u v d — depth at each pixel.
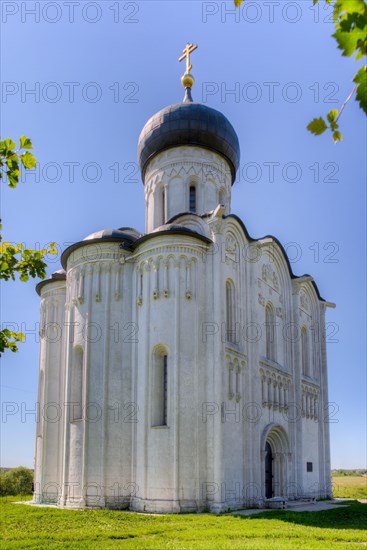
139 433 26.47
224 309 27.73
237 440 27.48
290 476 32.78
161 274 27.64
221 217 28.62
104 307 28.58
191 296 27.19
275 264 36.06
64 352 31.25
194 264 27.81
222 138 35.41
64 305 32.81
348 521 21.77
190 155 34.59
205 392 26.44
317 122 4.17
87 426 26.95
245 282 31.16
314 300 41.22
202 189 34.25
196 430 25.53
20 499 32.56
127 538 17.19
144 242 28.56
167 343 26.56
